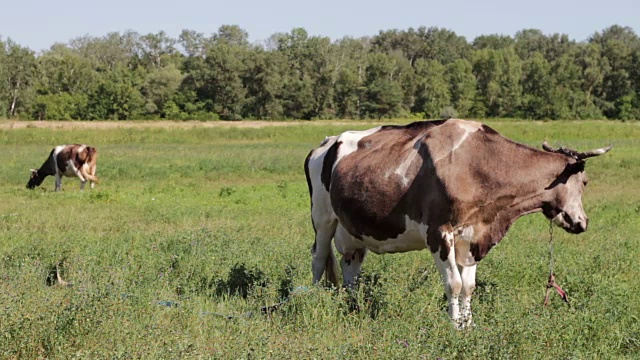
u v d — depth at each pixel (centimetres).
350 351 632
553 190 745
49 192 2122
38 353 650
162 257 1020
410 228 780
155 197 1938
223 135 5250
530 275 940
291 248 1105
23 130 5081
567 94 9481
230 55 9212
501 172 739
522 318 710
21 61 9850
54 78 9938
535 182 740
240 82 9194
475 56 10588
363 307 785
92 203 1797
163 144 4653
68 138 4900
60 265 1001
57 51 14288
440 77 9981
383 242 823
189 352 622
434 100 9644
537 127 5791
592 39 16025
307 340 684
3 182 2462
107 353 631
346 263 919
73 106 8900
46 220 1461
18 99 9862
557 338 681
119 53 14225
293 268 959
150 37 13238
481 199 740
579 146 4059
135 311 755
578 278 884
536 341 661
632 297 838
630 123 6819
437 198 742
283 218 1520
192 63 9656
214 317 773
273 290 855
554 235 1288
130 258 1013
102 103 8900
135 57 13038
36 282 870
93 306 711
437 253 748
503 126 5884
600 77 10388
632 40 15825
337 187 850
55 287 879
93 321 683
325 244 929
